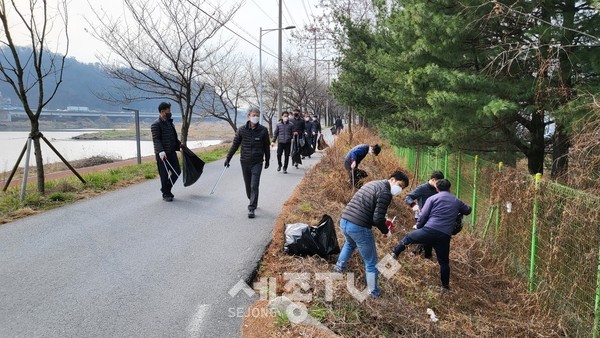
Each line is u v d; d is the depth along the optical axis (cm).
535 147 839
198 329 361
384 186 445
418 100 852
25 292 413
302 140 1327
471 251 689
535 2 669
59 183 883
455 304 516
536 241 540
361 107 1367
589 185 501
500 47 722
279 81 2384
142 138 3816
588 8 629
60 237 575
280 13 2370
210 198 838
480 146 875
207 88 2475
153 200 809
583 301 439
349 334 376
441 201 535
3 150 2008
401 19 810
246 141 696
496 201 656
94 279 447
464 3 698
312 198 802
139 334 349
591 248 425
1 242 550
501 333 465
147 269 476
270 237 591
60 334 344
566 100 642
